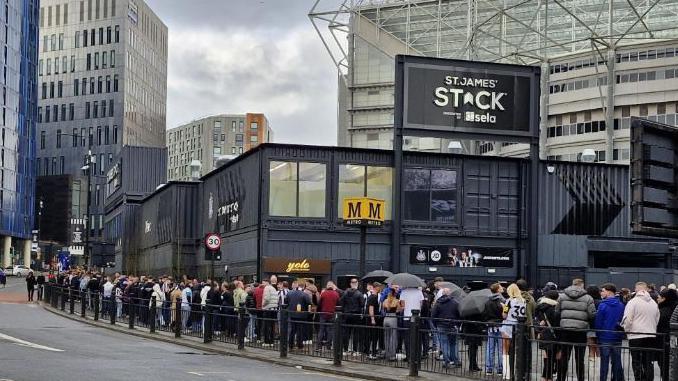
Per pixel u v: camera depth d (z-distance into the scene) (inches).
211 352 955.3
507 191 1665.8
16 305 2026.3
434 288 1115.3
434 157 1636.3
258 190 1561.3
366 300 949.8
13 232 4596.5
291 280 1546.5
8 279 3991.1
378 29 3777.1
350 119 4212.6
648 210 427.5
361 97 4188.0
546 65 3442.4
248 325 976.9
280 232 1553.9
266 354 898.7
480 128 1584.6
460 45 3646.7
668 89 3171.8
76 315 1581.0
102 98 6461.6
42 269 4896.7
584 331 620.7
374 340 801.6
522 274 1654.8
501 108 1593.3
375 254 1587.1
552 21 3538.4
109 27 6491.1
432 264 1612.9
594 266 1753.2
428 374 735.7
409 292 859.4
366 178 1598.2
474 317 775.1
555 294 738.8
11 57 4576.8
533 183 1621.6
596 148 3336.6
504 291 1053.2
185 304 1137.4
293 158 1568.7
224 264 1807.3
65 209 6333.7
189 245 2122.3
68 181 6348.4
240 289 1095.6
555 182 1742.1
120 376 648.4
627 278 1667.1
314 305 995.9
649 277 1664.6
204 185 2060.8
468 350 711.7
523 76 1608.0
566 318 659.4
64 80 6609.3
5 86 4488.2
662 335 585.9
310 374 749.3
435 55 3727.9
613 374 610.5
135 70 6712.6
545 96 3454.7
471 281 1593.3
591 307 657.6
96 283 1705.2
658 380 681.0
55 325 1327.5
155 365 754.8
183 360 822.5
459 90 1577.3
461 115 1576.0
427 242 1616.6
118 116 6402.6
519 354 646.5
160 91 7480.3
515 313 756.6
